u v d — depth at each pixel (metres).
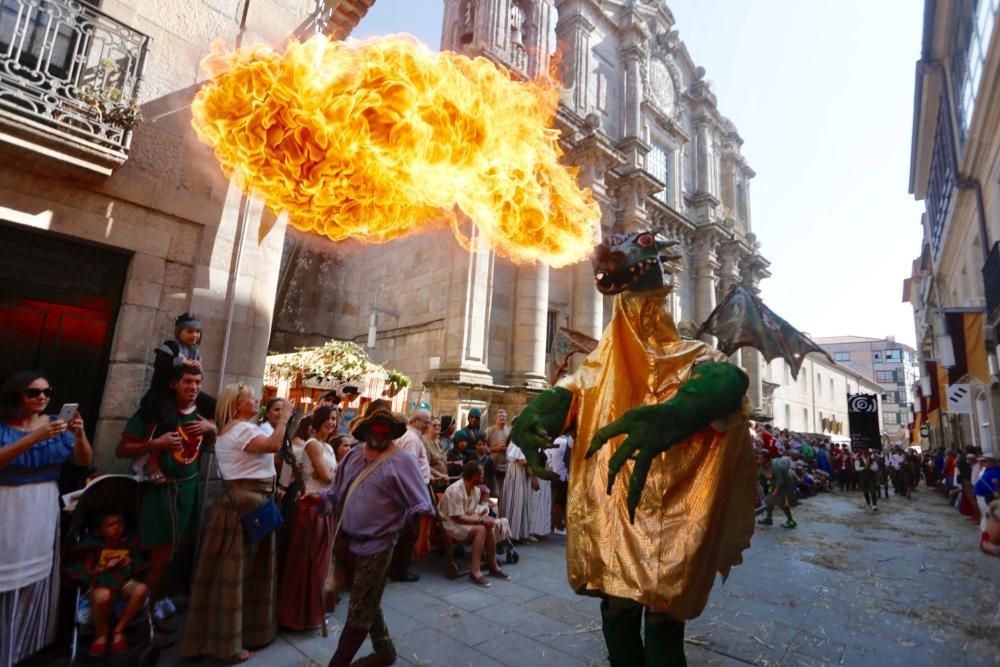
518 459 6.85
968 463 11.33
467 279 11.60
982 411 13.78
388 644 3.10
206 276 4.54
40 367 3.77
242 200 4.87
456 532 4.98
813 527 9.33
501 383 12.55
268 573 3.45
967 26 10.94
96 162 3.79
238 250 4.75
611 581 1.90
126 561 3.14
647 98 19.69
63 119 3.77
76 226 3.88
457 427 10.77
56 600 3.00
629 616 2.03
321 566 3.75
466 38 14.65
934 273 20.47
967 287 14.95
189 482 3.37
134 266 4.15
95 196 3.99
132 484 3.24
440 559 5.71
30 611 2.82
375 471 2.97
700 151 23.92
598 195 14.66
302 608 3.61
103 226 4.01
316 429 4.16
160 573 3.19
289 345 15.72
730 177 26.30
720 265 22.97
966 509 10.59
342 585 3.02
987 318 10.41
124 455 3.16
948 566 6.40
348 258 16.89
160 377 3.35
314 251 16.45
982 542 3.55
